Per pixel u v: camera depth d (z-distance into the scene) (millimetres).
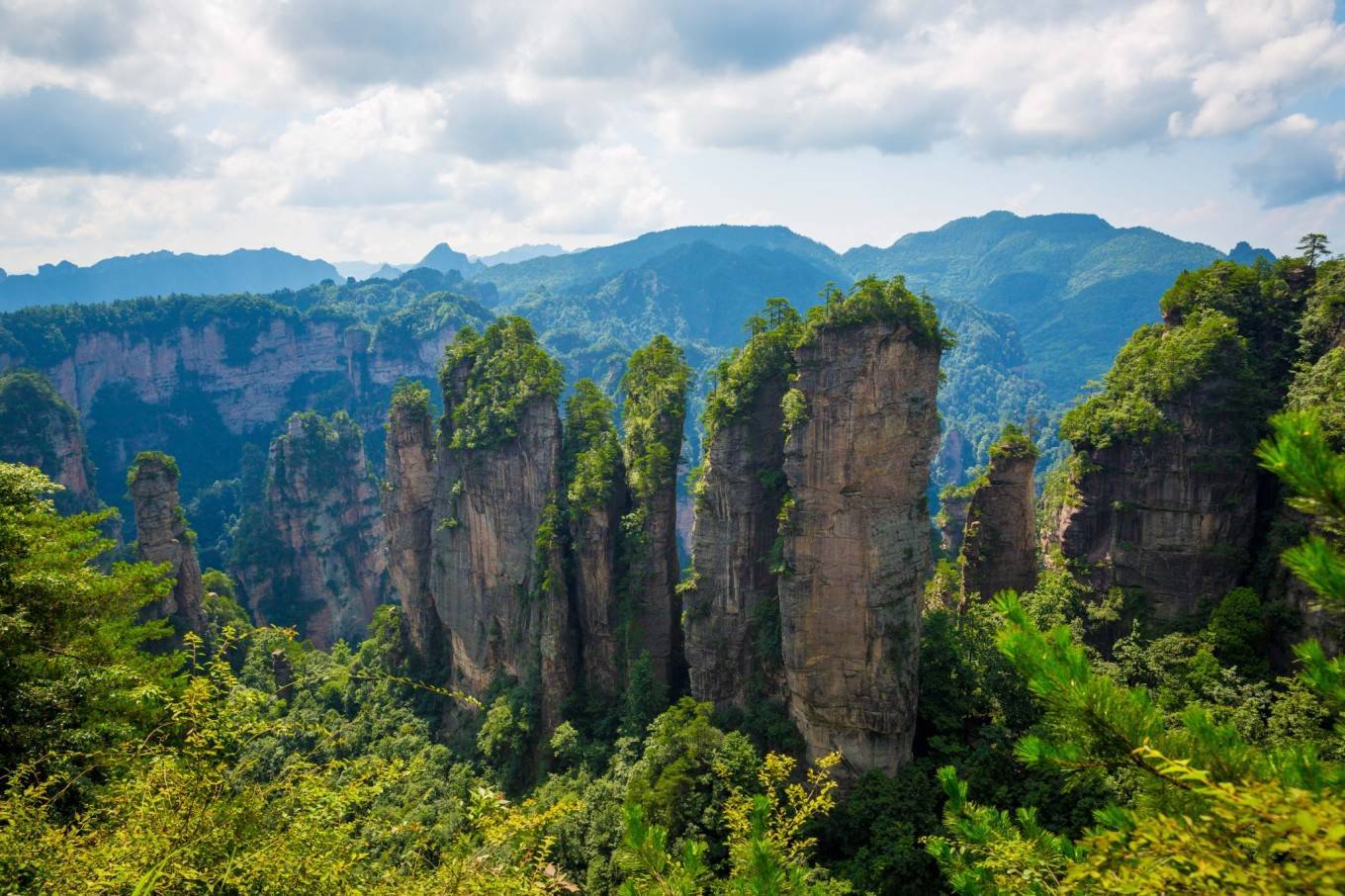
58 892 15398
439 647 101250
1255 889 9203
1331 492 9430
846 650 57844
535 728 78312
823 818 53719
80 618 30938
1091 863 11094
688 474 76938
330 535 172500
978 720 60938
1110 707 11922
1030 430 85812
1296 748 11875
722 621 67438
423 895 19406
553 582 77125
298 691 99000
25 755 23359
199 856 16719
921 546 58750
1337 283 66000
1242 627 59312
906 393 56781
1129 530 68188
